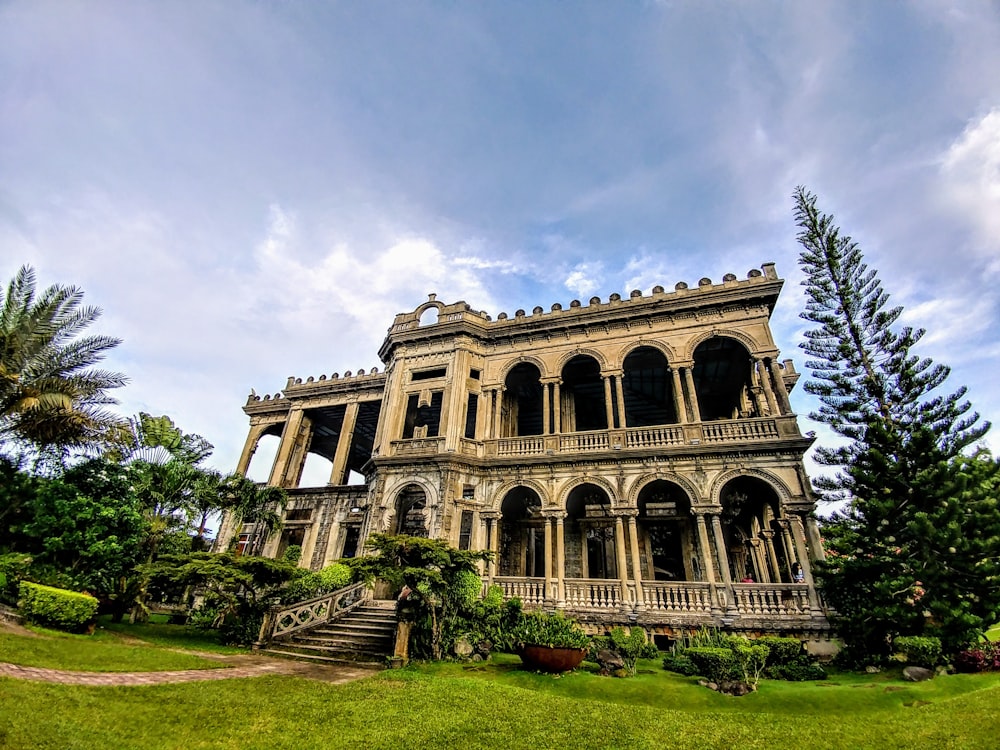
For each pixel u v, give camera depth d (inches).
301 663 590.6
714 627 719.7
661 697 478.3
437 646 633.0
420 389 1097.4
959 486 635.5
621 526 845.2
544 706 422.3
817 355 850.8
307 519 1226.0
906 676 557.3
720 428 855.7
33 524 729.6
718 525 793.6
